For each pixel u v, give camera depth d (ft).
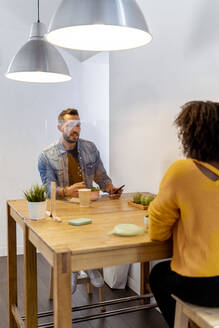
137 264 10.97
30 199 6.98
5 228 14.32
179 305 5.67
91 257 5.42
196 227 5.20
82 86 15.21
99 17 5.09
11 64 8.20
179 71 8.87
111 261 5.57
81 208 8.02
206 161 5.26
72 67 15.01
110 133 11.29
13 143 14.20
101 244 5.56
